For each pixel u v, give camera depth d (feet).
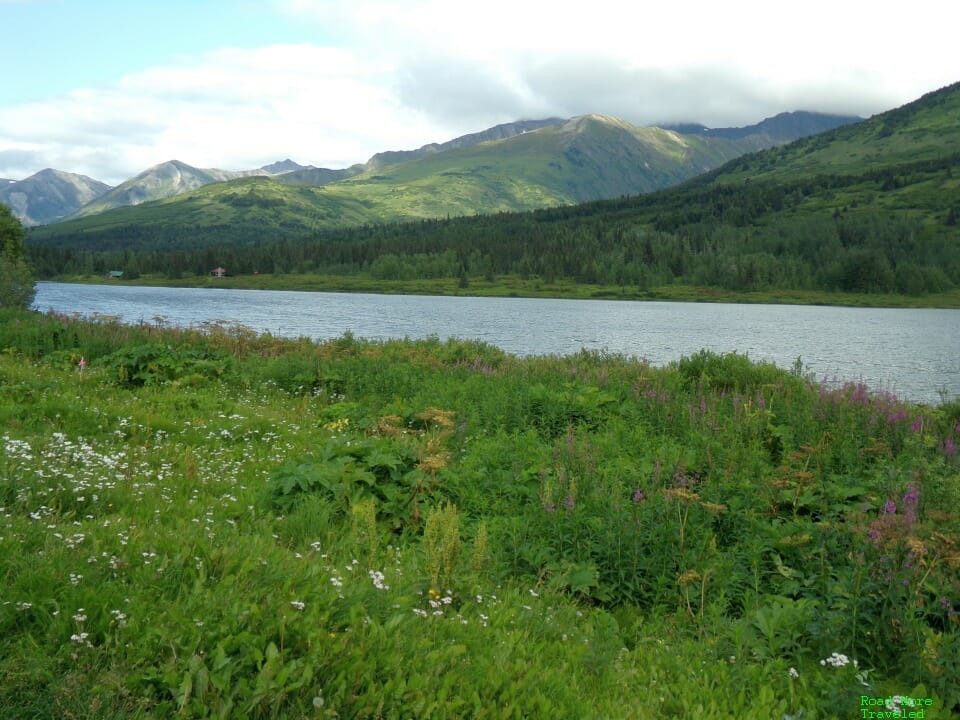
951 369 157.48
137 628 13.92
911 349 208.74
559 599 22.25
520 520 26.61
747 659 19.53
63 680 12.35
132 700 12.37
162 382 51.42
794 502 29.04
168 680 12.69
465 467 32.55
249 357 68.95
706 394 54.19
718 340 226.17
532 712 14.78
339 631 15.52
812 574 23.00
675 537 24.44
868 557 21.15
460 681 14.82
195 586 15.56
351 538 23.47
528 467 32.58
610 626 20.84
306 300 489.26
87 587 14.97
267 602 15.40
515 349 179.01
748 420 41.93
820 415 43.24
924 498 27.22
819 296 645.51
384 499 29.09
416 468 30.14
